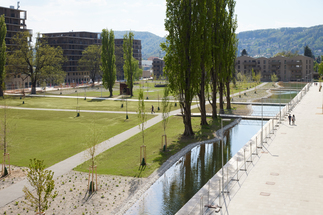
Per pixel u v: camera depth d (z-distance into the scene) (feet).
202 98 172.55
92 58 511.40
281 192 78.59
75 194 81.87
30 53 368.07
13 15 469.57
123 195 81.92
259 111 220.64
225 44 199.00
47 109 240.94
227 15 196.65
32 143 134.21
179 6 142.10
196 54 142.41
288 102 248.32
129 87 344.08
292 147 122.31
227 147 131.85
